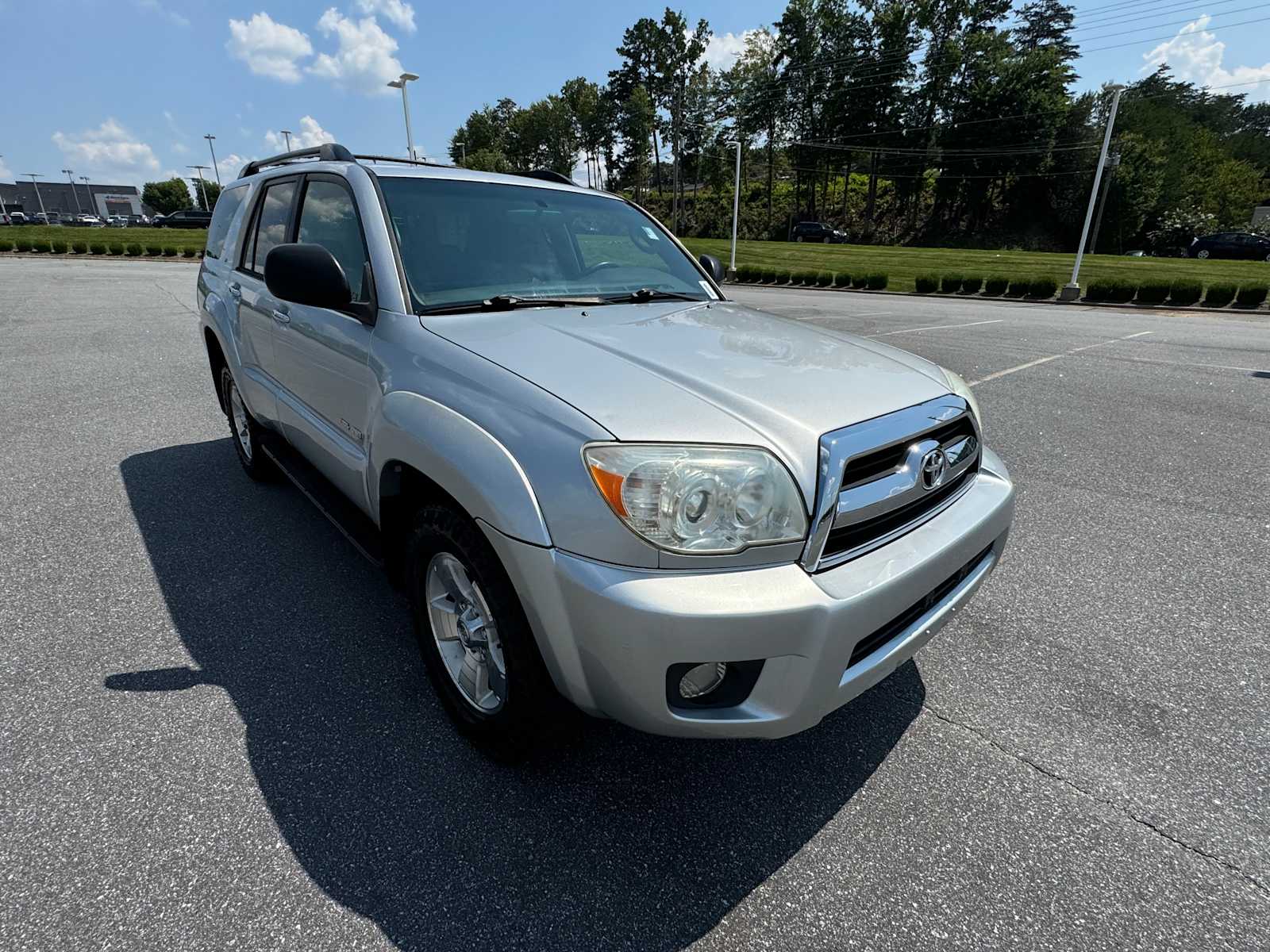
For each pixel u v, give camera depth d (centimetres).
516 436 179
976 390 750
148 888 175
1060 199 5775
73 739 226
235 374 391
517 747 208
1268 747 236
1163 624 309
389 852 188
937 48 6181
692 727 169
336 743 228
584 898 177
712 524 164
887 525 191
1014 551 377
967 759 229
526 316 245
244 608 307
